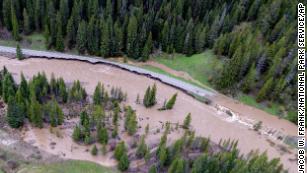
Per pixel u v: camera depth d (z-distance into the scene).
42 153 88.06
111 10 128.88
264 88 107.56
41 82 99.81
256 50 112.00
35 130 93.69
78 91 101.62
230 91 113.56
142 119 101.44
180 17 127.94
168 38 125.44
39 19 129.38
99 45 124.06
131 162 87.62
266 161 83.62
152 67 123.25
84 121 90.81
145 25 124.19
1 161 84.44
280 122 107.19
